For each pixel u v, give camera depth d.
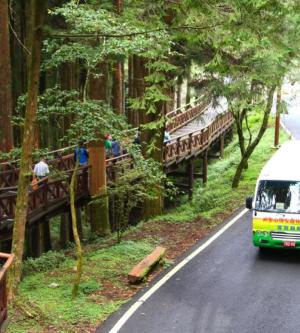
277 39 13.04
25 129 9.27
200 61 17.84
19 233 9.59
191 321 9.41
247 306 10.12
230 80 18.77
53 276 11.80
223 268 12.38
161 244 14.56
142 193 15.12
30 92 9.09
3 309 7.82
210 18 12.32
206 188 26.06
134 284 11.21
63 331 8.82
